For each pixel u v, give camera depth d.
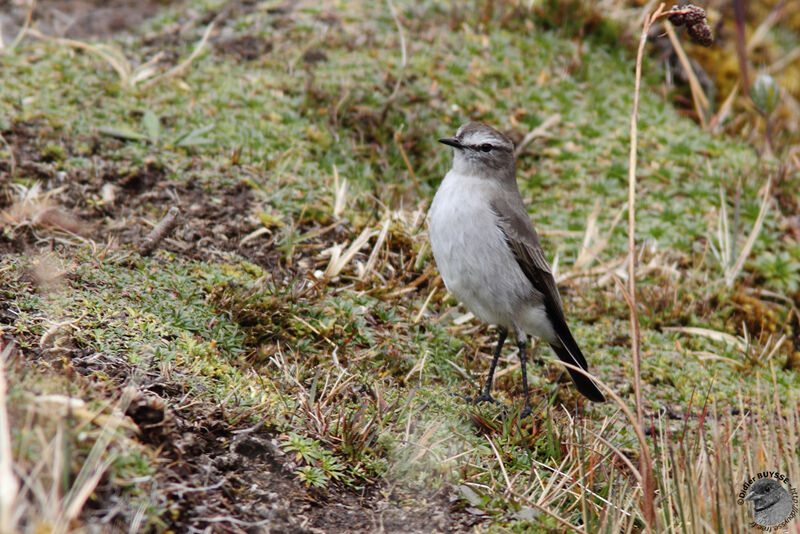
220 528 6.33
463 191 9.61
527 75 15.20
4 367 6.50
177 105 12.88
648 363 10.78
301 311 9.73
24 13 15.39
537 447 8.53
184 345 8.24
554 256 12.41
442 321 10.61
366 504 7.28
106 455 6.05
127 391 6.80
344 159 12.88
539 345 10.93
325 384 8.52
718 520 6.96
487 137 9.84
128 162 11.52
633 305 7.17
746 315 11.86
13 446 5.57
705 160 14.39
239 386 7.92
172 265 9.75
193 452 6.95
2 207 10.33
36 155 11.27
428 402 8.91
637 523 7.72
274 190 11.73
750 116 16.11
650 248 12.62
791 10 18.59
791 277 12.55
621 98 15.29
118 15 15.73
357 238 11.16
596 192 13.55
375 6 16.00
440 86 14.41
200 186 11.48
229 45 14.65
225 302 9.29
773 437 8.03
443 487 7.63
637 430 7.05
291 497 7.02
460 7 16.30
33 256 9.12
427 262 11.30
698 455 8.23
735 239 12.44
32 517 5.15
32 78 12.84
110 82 13.11
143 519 5.89
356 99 13.76
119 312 8.39
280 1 15.98
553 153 14.05
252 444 7.28
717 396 10.28
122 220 10.55
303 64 14.34
